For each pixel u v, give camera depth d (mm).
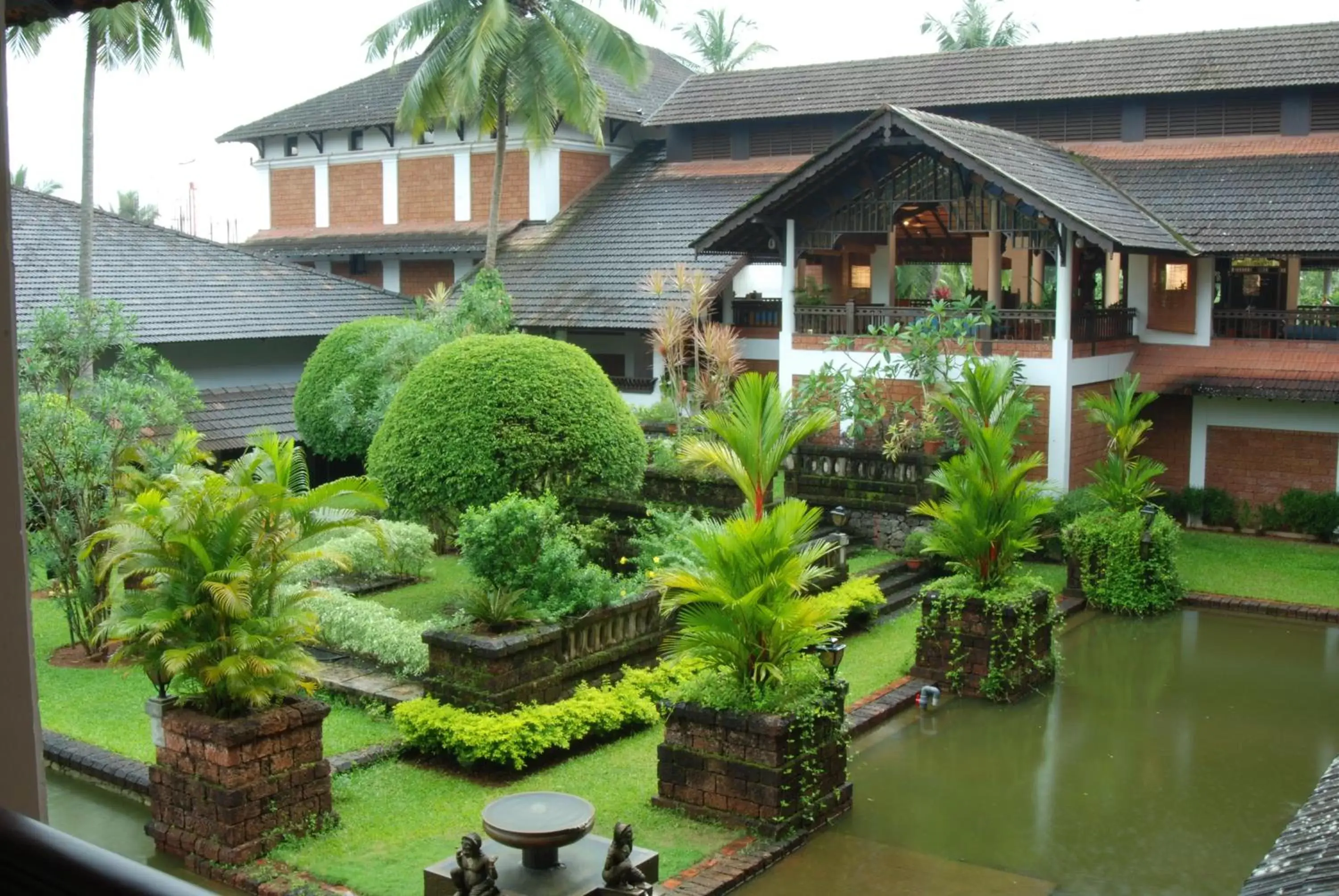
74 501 12633
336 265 30297
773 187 19266
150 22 17844
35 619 14367
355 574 15281
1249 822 9094
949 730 11305
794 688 9102
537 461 13133
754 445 12203
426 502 13367
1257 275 20734
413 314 24203
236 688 8125
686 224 24875
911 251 24062
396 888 7582
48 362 14453
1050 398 17875
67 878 1175
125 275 21188
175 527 8273
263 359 22281
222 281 22516
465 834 7641
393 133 29266
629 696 10609
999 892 7906
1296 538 19094
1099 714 11742
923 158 18688
